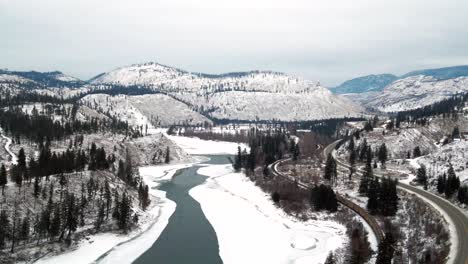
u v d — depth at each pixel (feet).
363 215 305.94
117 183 353.10
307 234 291.58
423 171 396.78
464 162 406.82
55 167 337.31
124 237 278.05
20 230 240.73
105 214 294.66
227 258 247.09
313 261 238.27
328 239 278.05
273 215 343.87
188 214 346.95
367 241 249.96
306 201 366.63
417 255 224.12
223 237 286.25
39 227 247.29
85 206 292.40
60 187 299.38
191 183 498.28
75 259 238.07
